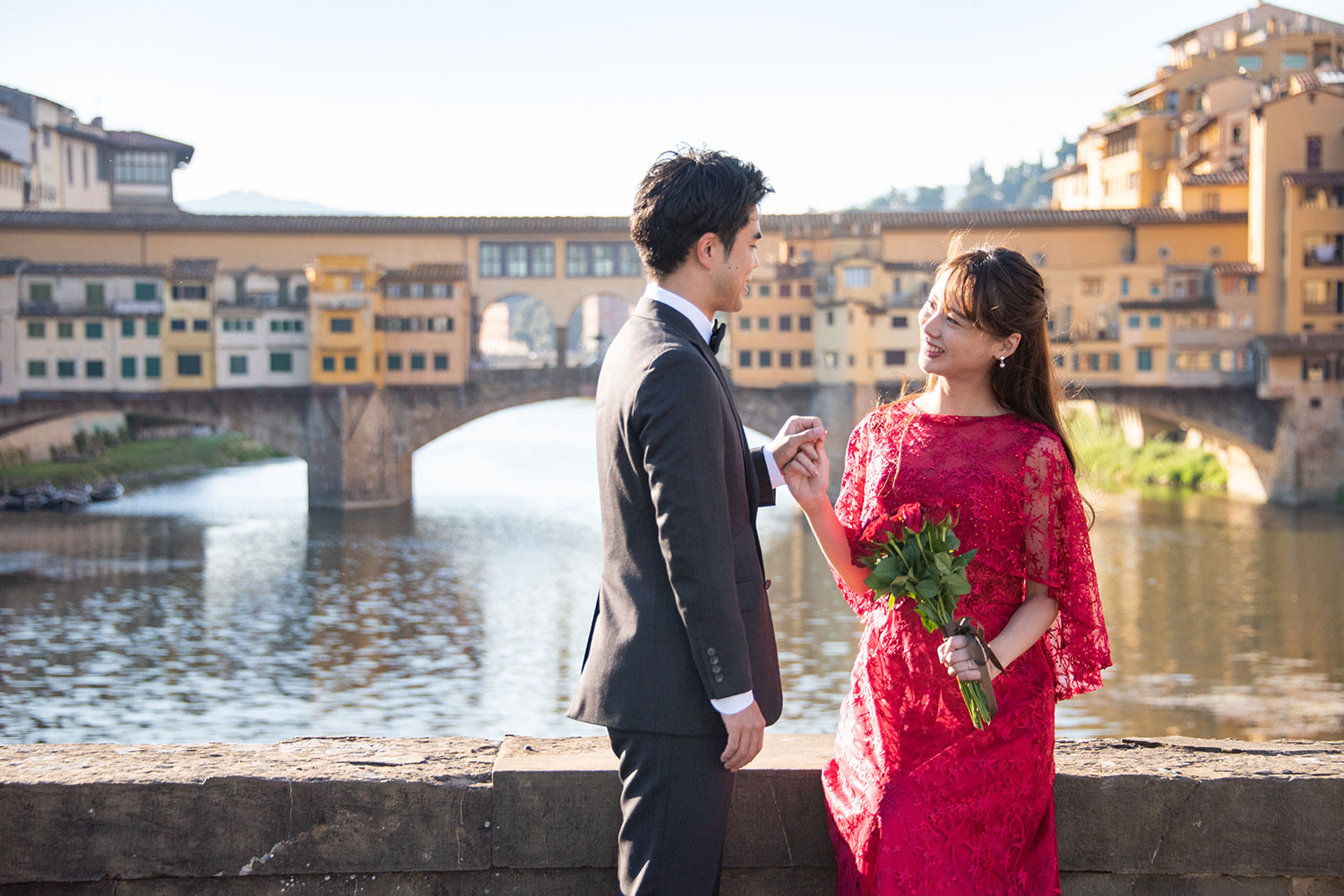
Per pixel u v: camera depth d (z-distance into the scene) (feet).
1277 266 181.27
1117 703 79.77
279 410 189.47
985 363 9.37
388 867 10.25
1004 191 628.69
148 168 251.19
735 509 8.72
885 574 8.82
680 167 8.80
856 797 9.43
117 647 96.99
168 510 180.04
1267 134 180.96
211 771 10.35
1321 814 10.31
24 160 209.87
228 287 188.34
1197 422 184.24
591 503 192.03
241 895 10.27
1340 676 86.53
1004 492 9.07
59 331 183.83
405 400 193.36
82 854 10.11
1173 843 10.36
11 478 189.26
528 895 10.33
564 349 199.21
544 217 200.64
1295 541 142.00
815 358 193.26
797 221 200.34
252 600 115.96
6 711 77.97
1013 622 9.11
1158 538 144.97
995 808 8.92
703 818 8.73
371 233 196.03
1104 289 189.57
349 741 11.44
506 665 92.48
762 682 8.79
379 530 161.48
